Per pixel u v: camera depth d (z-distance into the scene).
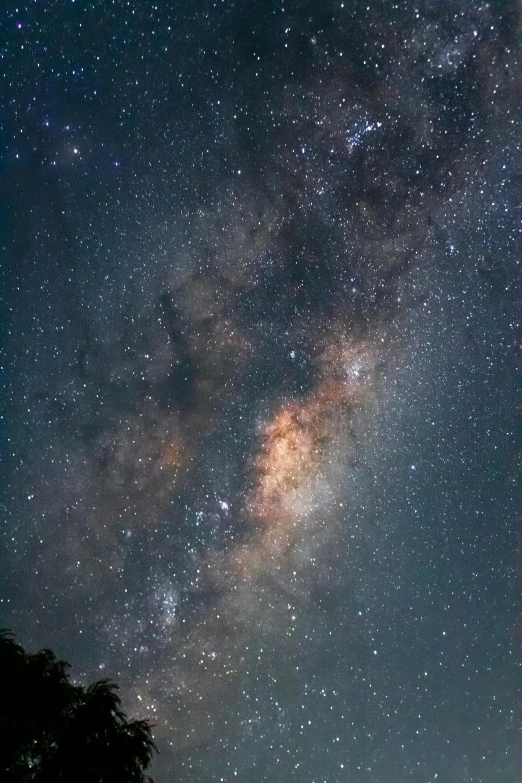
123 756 5.11
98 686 5.48
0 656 5.17
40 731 5.00
